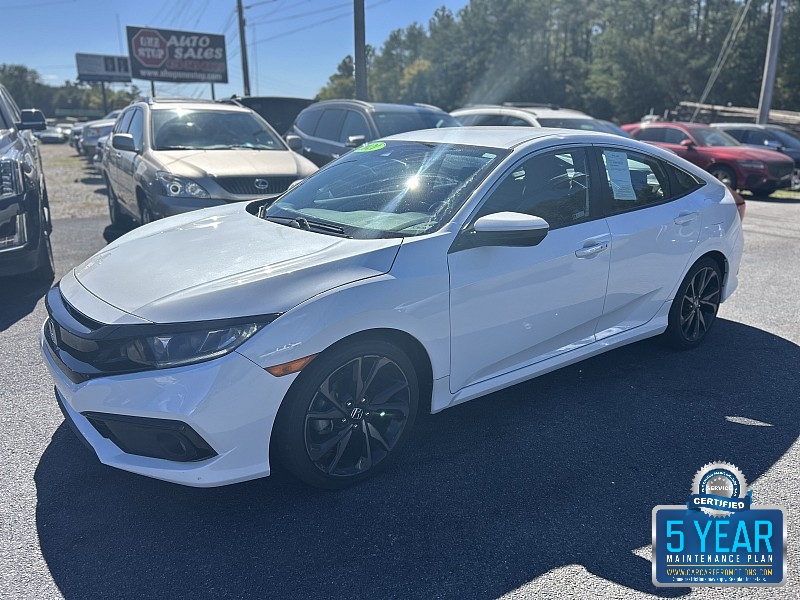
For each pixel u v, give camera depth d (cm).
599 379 429
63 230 915
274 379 265
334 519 282
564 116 1122
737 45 4616
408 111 971
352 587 243
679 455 337
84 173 1867
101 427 280
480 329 330
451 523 280
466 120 1196
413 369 314
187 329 260
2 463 322
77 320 289
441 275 309
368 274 291
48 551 261
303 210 380
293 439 278
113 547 264
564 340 383
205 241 336
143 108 808
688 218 440
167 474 265
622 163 412
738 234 489
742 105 4712
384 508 290
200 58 3500
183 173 645
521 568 253
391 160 396
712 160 1415
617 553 262
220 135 777
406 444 345
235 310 265
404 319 297
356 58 1385
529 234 311
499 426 366
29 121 759
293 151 812
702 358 467
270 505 292
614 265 392
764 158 1379
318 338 271
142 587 242
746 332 523
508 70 6831
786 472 322
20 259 558
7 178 554
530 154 363
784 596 240
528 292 346
